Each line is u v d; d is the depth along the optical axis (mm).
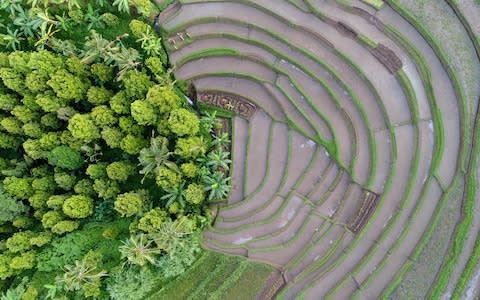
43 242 23438
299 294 24281
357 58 25422
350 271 24531
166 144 23375
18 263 22672
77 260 23203
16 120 24016
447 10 25156
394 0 25078
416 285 23984
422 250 24172
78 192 23875
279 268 24875
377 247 24406
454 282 23766
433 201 24500
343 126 25688
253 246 25203
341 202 25391
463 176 24359
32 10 24094
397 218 24453
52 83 22781
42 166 24719
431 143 24938
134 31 24391
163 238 22000
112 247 24266
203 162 24781
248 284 24672
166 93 23000
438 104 24797
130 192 23469
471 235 23922
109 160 25672
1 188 23328
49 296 23312
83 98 24469
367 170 25312
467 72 24703
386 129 25344
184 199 24203
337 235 25125
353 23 25453
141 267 23234
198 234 24516
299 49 25672
